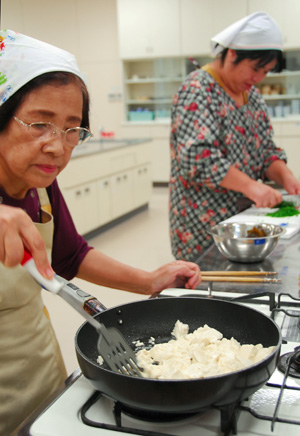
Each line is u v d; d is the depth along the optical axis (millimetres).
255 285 1261
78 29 7266
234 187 1894
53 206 1175
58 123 820
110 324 909
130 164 5344
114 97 7305
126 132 7219
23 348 1016
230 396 633
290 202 2109
